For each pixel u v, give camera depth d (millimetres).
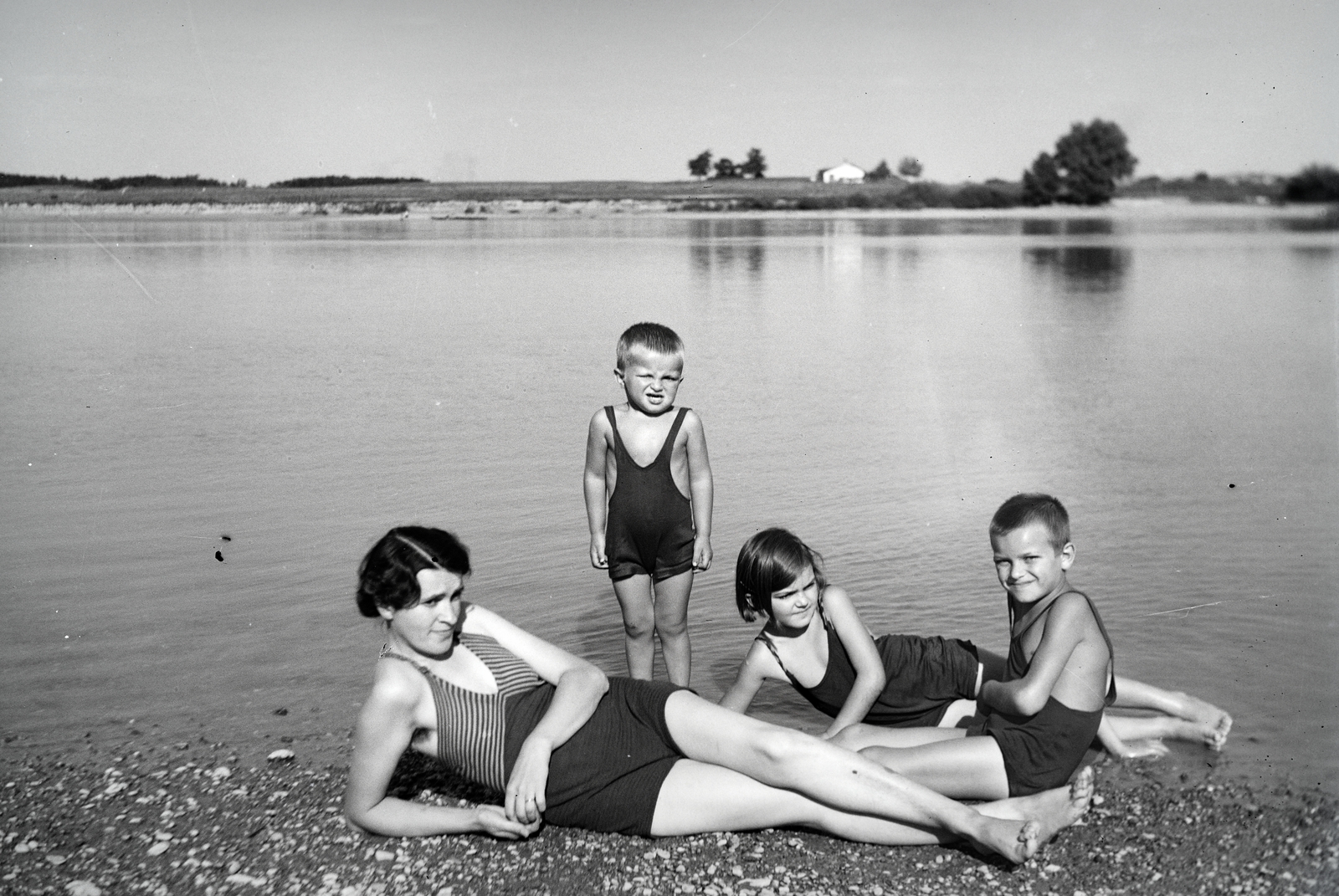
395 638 3143
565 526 5684
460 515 5852
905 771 3211
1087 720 3184
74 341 10695
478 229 30250
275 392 8734
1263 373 9125
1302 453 6695
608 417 4223
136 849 3002
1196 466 6414
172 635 4402
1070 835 3066
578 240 25219
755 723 3086
